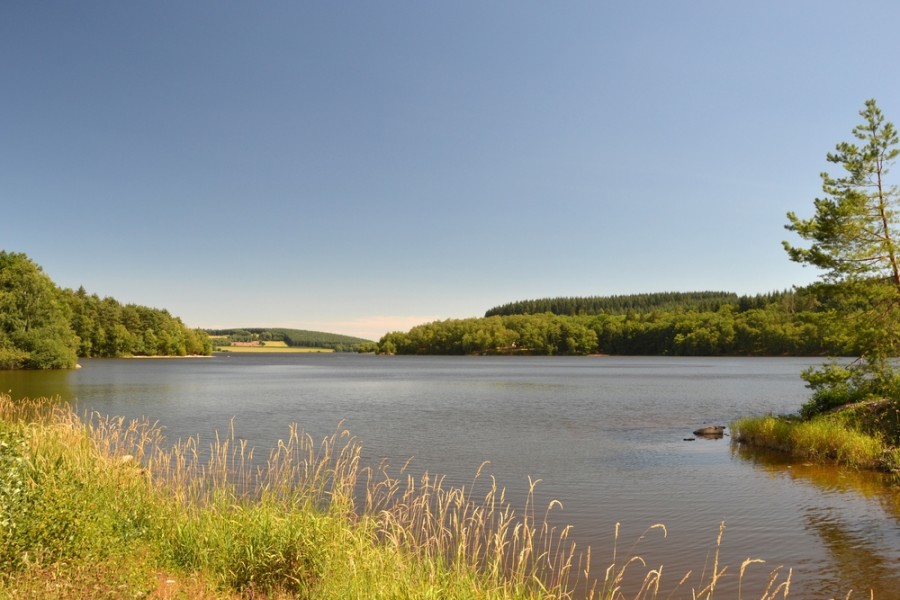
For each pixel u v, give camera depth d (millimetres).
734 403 45312
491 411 40156
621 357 191750
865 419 22969
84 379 70312
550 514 14727
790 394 53156
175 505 10477
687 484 18047
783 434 23922
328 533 8703
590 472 19922
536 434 29188
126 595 6609
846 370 24891
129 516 9523
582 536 12961
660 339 181875
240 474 16328
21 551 6969
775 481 18188
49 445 11891
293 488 13281
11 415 20672
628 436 28594
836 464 20609
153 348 165625
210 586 7504
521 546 11898
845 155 24078
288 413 38219
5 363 82875
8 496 7590
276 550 8281
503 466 21031
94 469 11203
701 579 10570
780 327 143500
